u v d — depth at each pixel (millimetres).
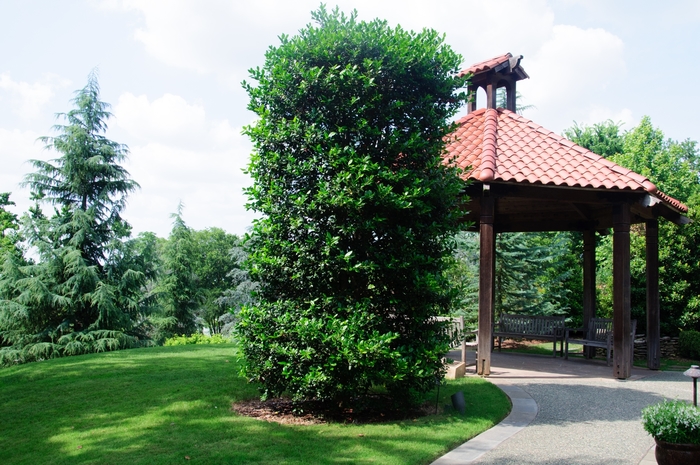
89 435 5117
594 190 8938
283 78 6141
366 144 6242
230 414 5895
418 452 4609
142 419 5648
